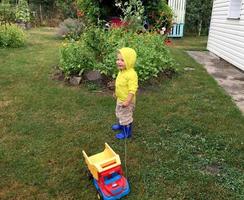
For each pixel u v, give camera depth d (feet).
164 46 13.33
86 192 5.17
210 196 5.09
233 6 16.49
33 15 36.50
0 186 5.31
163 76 12.00
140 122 7.86
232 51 15.87
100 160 5.42
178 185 5.36
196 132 7.38
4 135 7.10
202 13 32.83
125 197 5.05
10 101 9.25
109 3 17.43
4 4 29.91
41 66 13.62
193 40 28.17
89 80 10.85
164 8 17.21
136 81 6.72
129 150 6.48
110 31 12.88
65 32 24.73
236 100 9.97
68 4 35.70
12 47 19.21
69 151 6.41
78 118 8.07
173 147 6.64
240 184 5.43
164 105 9.03
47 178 5.52
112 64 10.50
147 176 5.60
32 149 6.48
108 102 9.14
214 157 6.26
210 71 14.35
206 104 9.24
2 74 12.22
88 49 11.28
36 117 8.12
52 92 10.00
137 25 13.44
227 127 7.65
